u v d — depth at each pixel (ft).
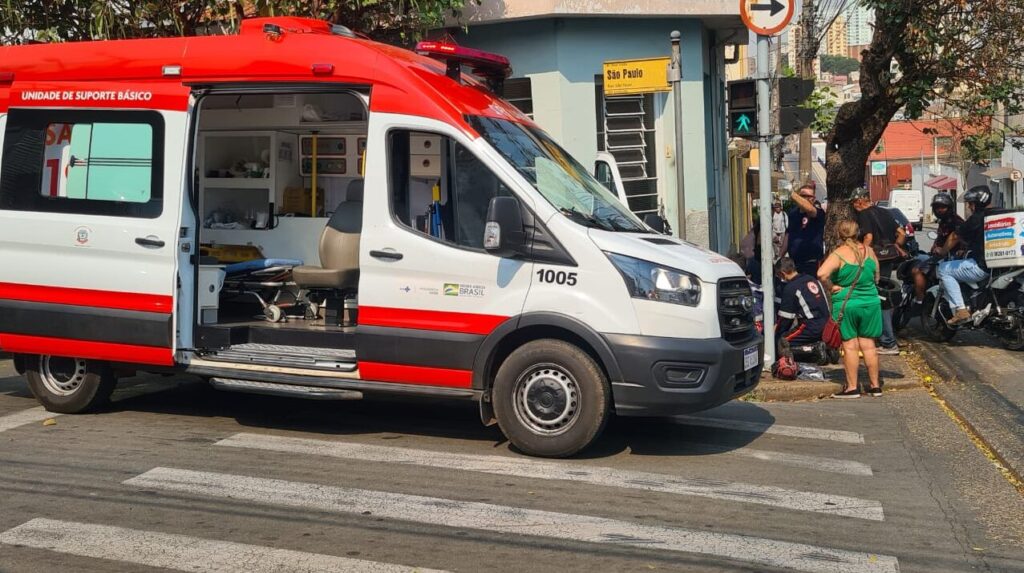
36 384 28.43
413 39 42.93
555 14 45.68
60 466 22.75
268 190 32.83
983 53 40.50
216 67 25.89
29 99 27.61
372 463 23.30
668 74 36.55
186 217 26.23
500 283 23.61
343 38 25.41
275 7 39.32
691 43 49.49
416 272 24.17
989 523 19.77
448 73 26.17
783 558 17.57
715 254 25.84
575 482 22.02
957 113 44.01
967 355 39.24
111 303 26.50
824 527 19.34
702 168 50.37
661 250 23.70
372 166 24.63
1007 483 22.63
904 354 41.24
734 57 59.57
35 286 27.22
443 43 26.78
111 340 26.53
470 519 19.36
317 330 26.68
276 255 32.81
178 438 25.48
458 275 23.88
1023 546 18.45
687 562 17.30
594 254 23.18
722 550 17.90
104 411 28.71
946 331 42.37
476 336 23.76
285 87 25.53
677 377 23.03
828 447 25.94
